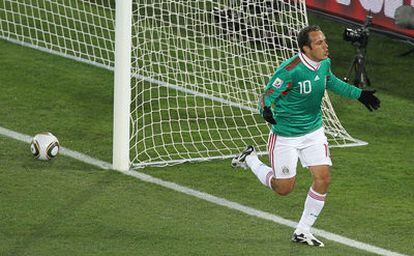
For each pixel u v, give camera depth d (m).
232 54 48.28
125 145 37.59
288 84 30.84
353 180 37.97
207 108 44.97
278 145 31.78
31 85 46.88
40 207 33.59
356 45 48.28
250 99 46.03
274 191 33.75
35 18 54.38
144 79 46.69
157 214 33.59
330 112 44.47
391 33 51.22
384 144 42.69
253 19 48.69
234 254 30.56
